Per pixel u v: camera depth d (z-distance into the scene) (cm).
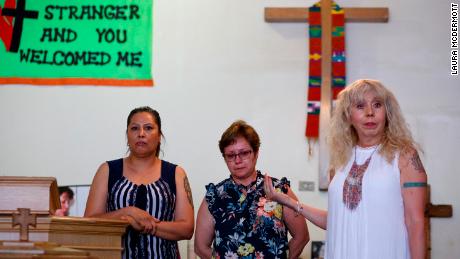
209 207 429
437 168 658
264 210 419
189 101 680
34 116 682
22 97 684
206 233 432
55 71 685
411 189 350
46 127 680
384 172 355
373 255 348
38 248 284
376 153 363
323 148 656
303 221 432
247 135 427
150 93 682
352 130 375
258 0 689
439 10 678
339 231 360
